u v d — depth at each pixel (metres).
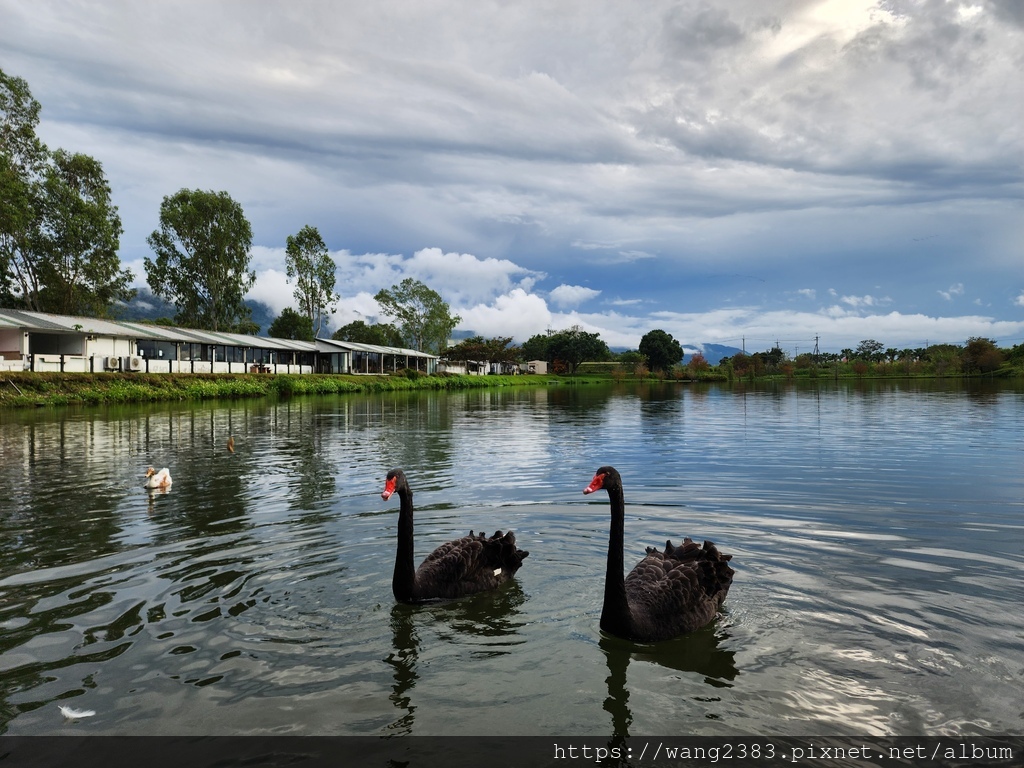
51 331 41.53
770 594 6.29
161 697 4.45
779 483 11.96
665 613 5.46
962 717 4.16
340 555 7.62
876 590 6.36
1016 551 7.57
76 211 54.28
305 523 9.16
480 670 4.88
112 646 5.21
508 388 74.06
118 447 18.11
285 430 23.16
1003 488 11.29
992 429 21.11
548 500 10.64
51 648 5.18
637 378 111.94
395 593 6.18
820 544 7.91
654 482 12.20
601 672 4.85
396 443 19.11
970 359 87.75
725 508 9.93
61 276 55.12
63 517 9.62
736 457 15.45
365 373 78.75
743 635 5.43
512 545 6.94
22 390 34.06
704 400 43.53
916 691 4.48
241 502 10.62
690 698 4.45
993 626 5.48
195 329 65.75
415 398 49.06
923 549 7.68
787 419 26.45
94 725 4.11
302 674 4.79
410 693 4.53
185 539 8.34
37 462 15.33
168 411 32.06
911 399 38.88
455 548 6.75
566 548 7.98
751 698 4.44
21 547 8.02
